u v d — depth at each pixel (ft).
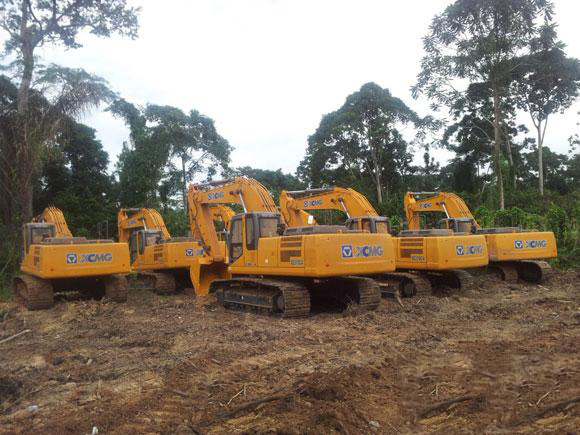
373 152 125.49
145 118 120.57
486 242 54.80
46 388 21.66
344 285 40.24
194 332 31.71
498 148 94.84
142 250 67.51
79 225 110.93
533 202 109.60
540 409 18.20
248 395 19.54
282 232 39.75
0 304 49.75
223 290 43.47
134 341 29.66
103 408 18.83
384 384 21.08
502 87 100.48
